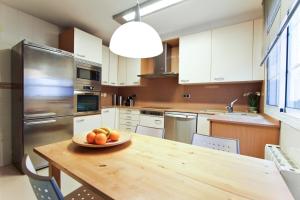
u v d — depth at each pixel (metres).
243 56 2.54
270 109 2.11
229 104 2.91
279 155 1.33
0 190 1.82
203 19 2.79
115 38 1.27
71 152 1.04
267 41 1.75
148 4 2.29
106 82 3.79
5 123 2.43
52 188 0.60
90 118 3.11
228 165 0.88
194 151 1.09
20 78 2.15
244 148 1.80
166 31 3.31
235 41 2.61
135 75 3.81
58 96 2.46
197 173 0.78
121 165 0.86
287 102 1.52
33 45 2.16
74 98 2.82
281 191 0.64
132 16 2.65
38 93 2.22
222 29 2.71
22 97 2.10
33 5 2.41
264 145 1.71
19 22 2.56
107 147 1.15
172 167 0.85
